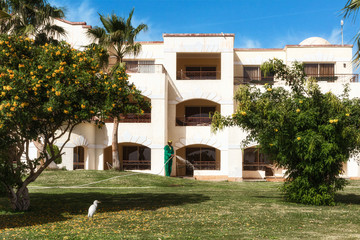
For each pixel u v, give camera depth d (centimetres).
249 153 2956
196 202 1371
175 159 2852
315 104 1264
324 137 1247
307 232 820
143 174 2458
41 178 2169
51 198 1491
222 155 2834
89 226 913
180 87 2877
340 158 1258
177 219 1002
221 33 2889
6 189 1141
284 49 3056
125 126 2761
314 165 1259
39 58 1086
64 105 1027
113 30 2517
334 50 2986
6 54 1070
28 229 881
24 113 957
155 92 2738
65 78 1034
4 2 1916
